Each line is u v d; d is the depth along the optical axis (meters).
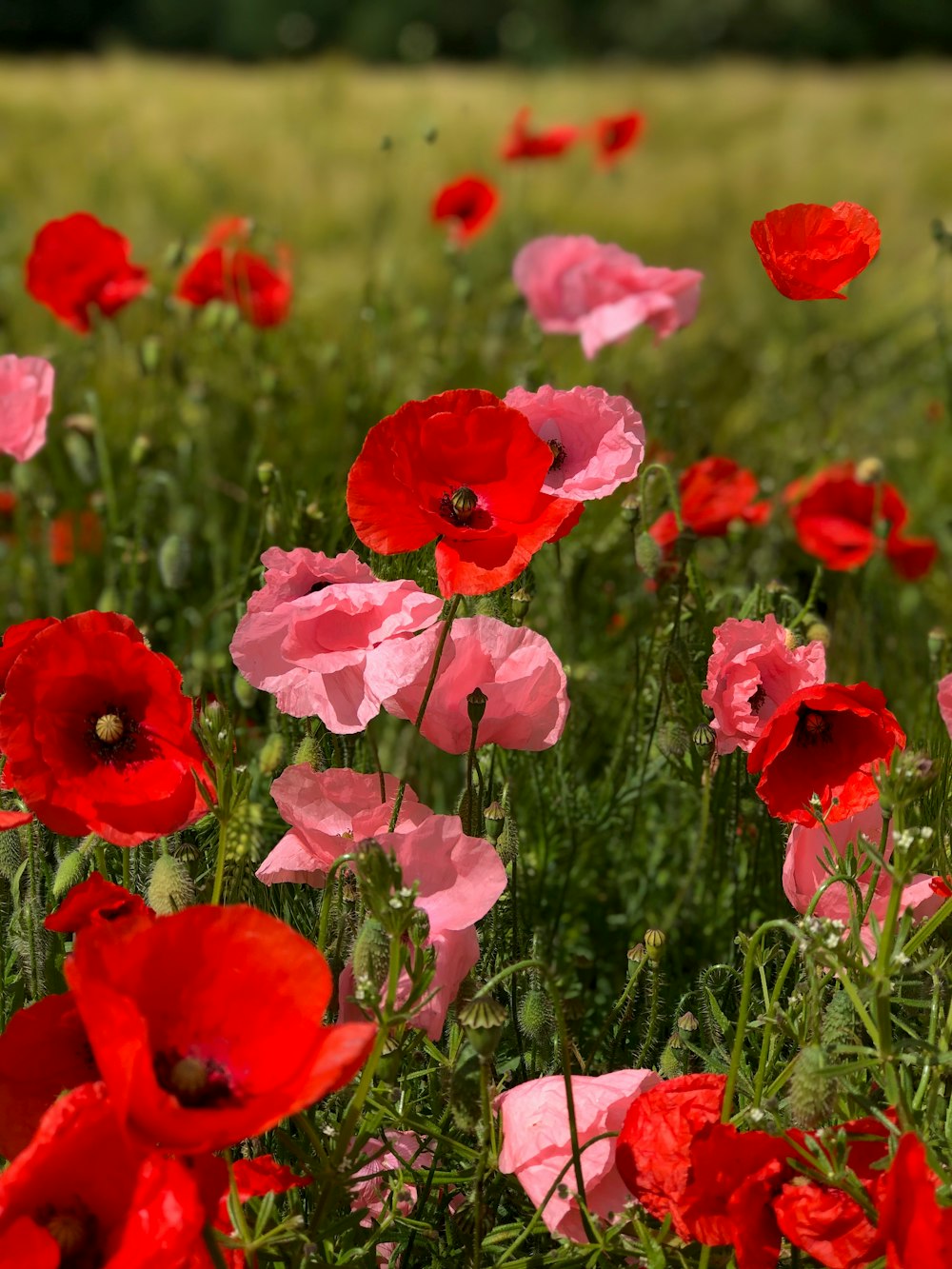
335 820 1.29
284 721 1.47
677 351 2.74
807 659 1.33
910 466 2.65
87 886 1.20
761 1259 1.18
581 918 1.61
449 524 1.27
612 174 2.96
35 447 1.55
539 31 17.66
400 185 4.25
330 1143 1.27
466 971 1.25
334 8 17.88
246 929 1.13
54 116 5.07
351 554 1.32
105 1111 1.12
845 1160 1.17
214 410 2.29
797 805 1.29
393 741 1.72
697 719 1.45
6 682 1.23
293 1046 1.13
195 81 6.32
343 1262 1.21
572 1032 1.30
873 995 1.19
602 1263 1.23
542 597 1.77
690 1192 1.18
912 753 1.19
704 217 4.61
